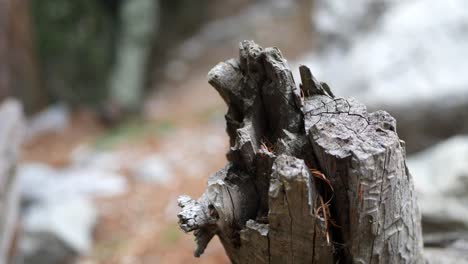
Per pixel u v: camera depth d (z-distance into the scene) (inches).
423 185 129.8
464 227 111.9
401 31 187.9
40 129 273.7
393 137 48.8
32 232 161.0
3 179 118.3
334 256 51.5
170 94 311.1
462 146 141.0
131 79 295.1
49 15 293.1
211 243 165.0
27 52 276.8
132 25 304.7
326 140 48.4
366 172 46.4
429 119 160.2
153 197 197.3
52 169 228.7
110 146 247.4
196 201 51.1
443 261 73.0
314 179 49.7
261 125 55.1
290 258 51.1
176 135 252.4
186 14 354.3
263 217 51.2
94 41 307.9
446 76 166.9
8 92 270.1
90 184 205.8
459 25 183.0
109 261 162.9
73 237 165.2
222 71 55.1
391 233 52.5
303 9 331.9
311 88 55.7
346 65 188.7
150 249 166.9
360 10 205.5
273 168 46.5
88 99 305.9
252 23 335.0
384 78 173.3
